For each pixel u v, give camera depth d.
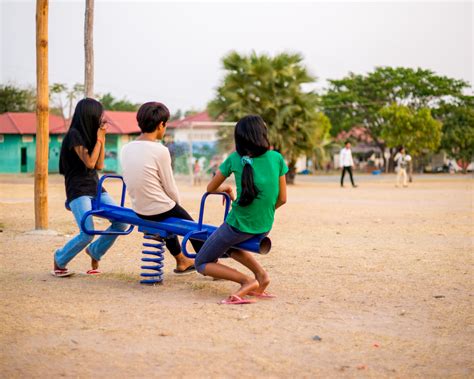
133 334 4.96
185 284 6.88
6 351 4.55
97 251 7.33
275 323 5.32
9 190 23.56
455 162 74.19
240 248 6.11
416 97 73.62
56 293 6.36
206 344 4.73
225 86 33.34
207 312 5.64
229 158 6.10
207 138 35.19
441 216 14.70
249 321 5.37
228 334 4.99
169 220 6.66
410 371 4.24
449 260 8.52
